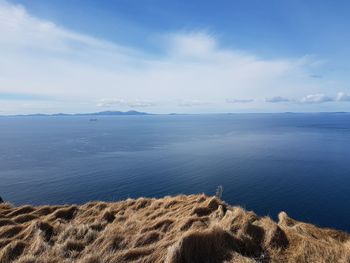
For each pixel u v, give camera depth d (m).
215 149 114.12
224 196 52.62
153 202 11.04
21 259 6.14
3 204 11.52
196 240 6.08
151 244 6.85
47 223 8.03
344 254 6.04
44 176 70.94
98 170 76.81
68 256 6.47
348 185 58.31
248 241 6.57
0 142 147.62
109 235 7.29
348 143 127.69
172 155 100.25
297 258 6.04
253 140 146.62
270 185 58.94
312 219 42.12
